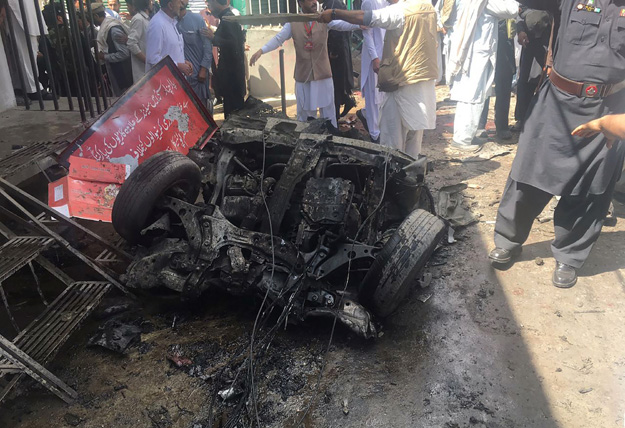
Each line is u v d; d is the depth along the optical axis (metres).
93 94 7.76
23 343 2.86
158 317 3.52
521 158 3.56
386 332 3.30
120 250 3.86
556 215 3.66
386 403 2.73
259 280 3.35
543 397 2.74
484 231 4.52
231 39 7.18
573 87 3.22
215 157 4.31
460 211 4.78
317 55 6.32
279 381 2.90
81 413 2.71
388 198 4.10
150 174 3.56
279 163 4.21
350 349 3.15
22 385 2.91
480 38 6.11
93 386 2.90
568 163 3.37
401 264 3.12
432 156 6.49
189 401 2.79
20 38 6.99
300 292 3.26
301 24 6.23
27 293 3.79
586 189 3.42
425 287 3.74
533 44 6.36
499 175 5.79
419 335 3.26
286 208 3.65
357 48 11.16
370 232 3.66
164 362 3.08
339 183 3.56
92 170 3.96
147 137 4.37
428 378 2.90
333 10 4.46
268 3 10.40
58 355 3.16
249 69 10.62
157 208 3.67
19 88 7.27
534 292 3.64
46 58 6.03
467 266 4.00
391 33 4.79
